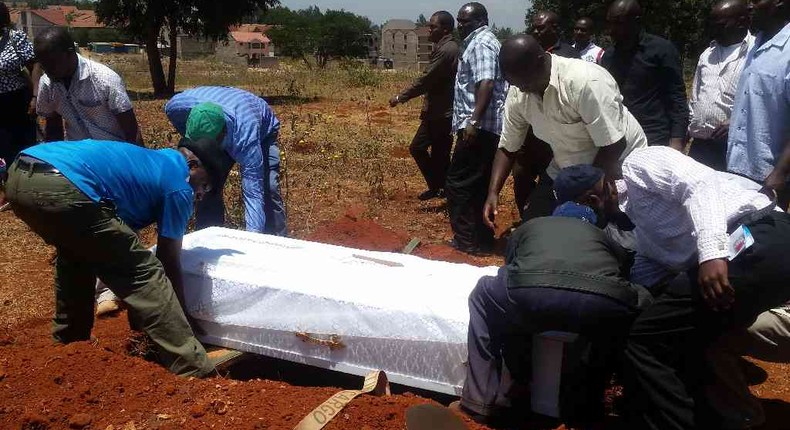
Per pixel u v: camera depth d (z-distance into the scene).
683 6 26.25
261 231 5.11
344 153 10.52
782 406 4.05
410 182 9.31
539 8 28.27
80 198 3.58
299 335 3.89
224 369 4.04
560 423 3.59
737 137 4.83
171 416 3.38
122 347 4.17
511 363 3.47
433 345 3.64
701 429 3.47
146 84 28.41
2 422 3.32
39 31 5.32
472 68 6.24
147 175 3.81
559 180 3.71
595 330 3.22
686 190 3.20
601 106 4.32
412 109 17.69
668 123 5.71
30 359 3.76
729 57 5.60
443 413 3.32
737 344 3.60
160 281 3.81
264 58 52.19
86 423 3.33
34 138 7.63
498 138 6.34
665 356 3.32
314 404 3.46
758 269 3.12
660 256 3.47
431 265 4.32
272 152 5.66
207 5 24.36
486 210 5.17
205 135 4.58
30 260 6.10
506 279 3.33
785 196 4.82
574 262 3.23
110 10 23.94
